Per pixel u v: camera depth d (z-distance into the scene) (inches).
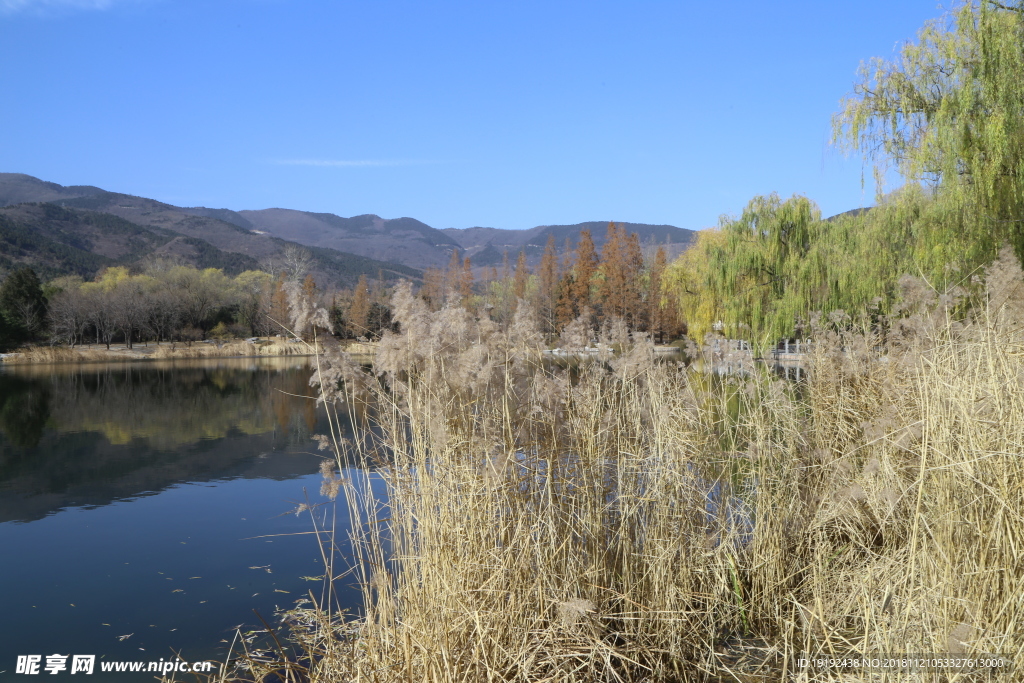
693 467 168.9
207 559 254.8
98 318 1882.4
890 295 530.9
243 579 230.7
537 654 124.2
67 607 210.5
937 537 120.1
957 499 120.6
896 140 500.1
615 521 149.6
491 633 121.8
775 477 173.6
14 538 288.0
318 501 339.9
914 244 507.8
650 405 164.6
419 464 128.9
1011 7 403.9
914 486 139.3
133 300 1952.5
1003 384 132.0
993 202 398.0
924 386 140.0
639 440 157.4
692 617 146.3
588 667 126.8
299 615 192.7
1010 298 195.3
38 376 1157.1
